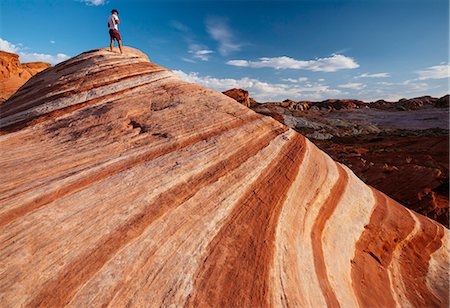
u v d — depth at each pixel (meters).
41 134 7.28
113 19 12.48
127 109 8.17
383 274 6.24
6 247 3.55
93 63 11.10
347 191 7.69
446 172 24.27
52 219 4.10
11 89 56.38
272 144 7.72
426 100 146.12
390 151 36.12
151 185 5.18
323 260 5.25
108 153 6.10
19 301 3.01
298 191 6.41
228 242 4.52
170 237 4.27
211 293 3.61
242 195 5.65
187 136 7.00
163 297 3.41
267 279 4.04
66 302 3.11
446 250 8.12
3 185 4.75
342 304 4.48
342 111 123.12
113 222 4.26
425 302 6.00
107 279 3.44
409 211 9.10
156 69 11.30
